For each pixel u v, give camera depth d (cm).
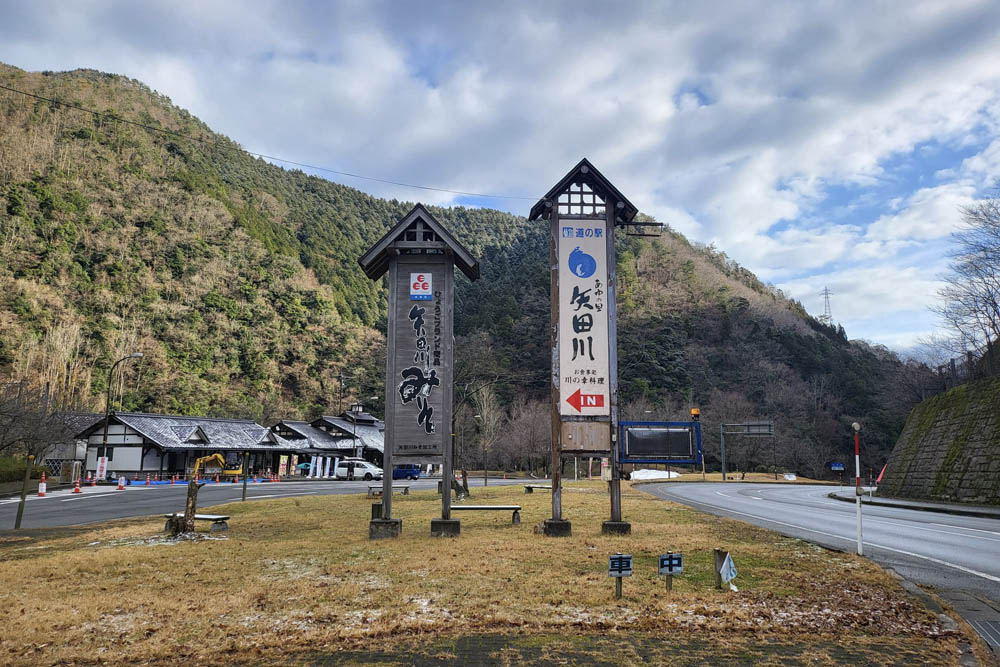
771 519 1609
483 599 679
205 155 13000
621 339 9106
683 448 1226
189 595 711
